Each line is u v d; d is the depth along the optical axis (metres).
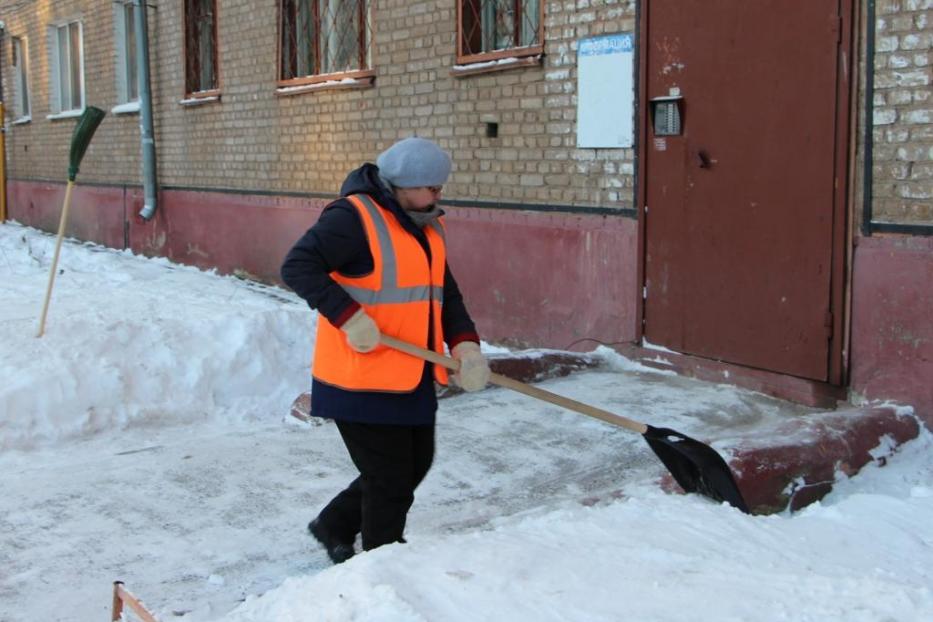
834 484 4.22
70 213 15.34
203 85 11.70
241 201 10.95
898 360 4.94
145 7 12.24
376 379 3.13
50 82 15.80
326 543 3.59
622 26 6.30
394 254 3.12
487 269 7.55
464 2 7.60
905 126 4.84
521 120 7.14
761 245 5.58
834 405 5.29
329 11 9.38
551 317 7.05
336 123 9.20
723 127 5.73
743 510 3.76
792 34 5.30
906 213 4.87
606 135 6.47
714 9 5.71
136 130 13.12
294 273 3.01
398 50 8.27
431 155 3.14
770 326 5.58
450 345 3.39
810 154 5.27
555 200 6.94
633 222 6.38
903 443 4.65
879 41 4.91
